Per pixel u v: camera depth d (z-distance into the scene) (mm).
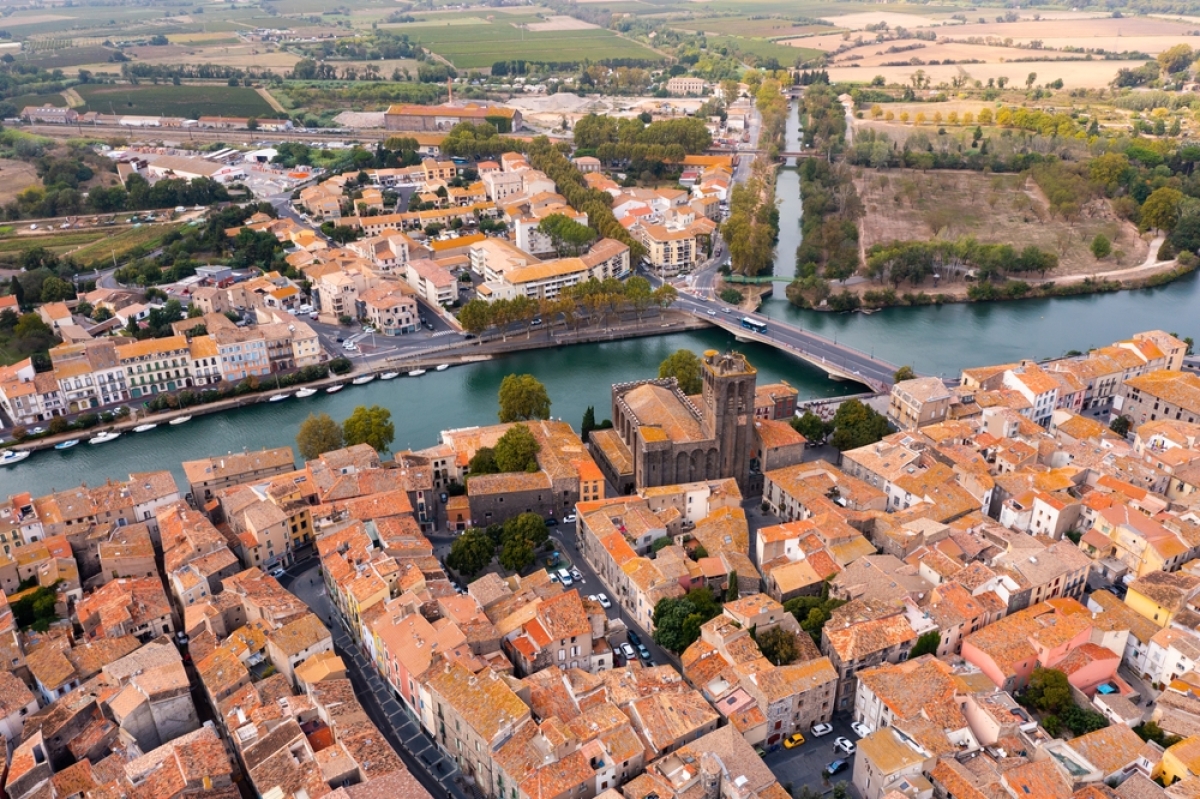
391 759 192625
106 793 186375
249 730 199875
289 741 199625
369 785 182250
